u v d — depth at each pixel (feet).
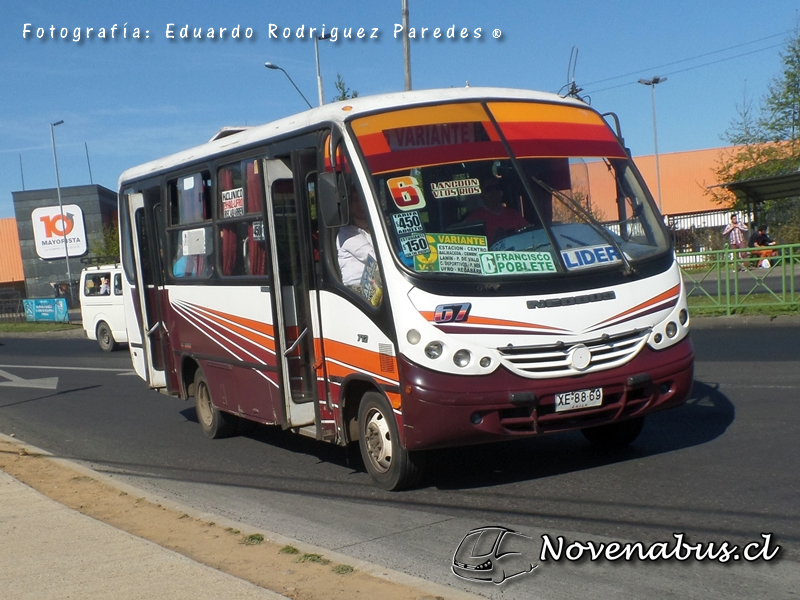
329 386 25.84
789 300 56.49
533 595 16.57
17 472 30.55
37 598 17.29
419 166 23.61
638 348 23.07
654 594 16.21
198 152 33.19
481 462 26.96
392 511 22.82
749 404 31.99
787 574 16.61
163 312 37.14
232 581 17.33
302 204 26.27
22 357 84.02
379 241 22.74
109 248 204.64
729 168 141.49
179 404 46.29
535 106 25.89
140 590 17.24
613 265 23.35
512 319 21.95
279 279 27.02
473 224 23.09
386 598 16.21
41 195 225.35
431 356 21.74
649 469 24.49
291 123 26.89
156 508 24.57
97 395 51.78
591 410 22.57
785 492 21.36
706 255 60.59
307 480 27.45
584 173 24.93
